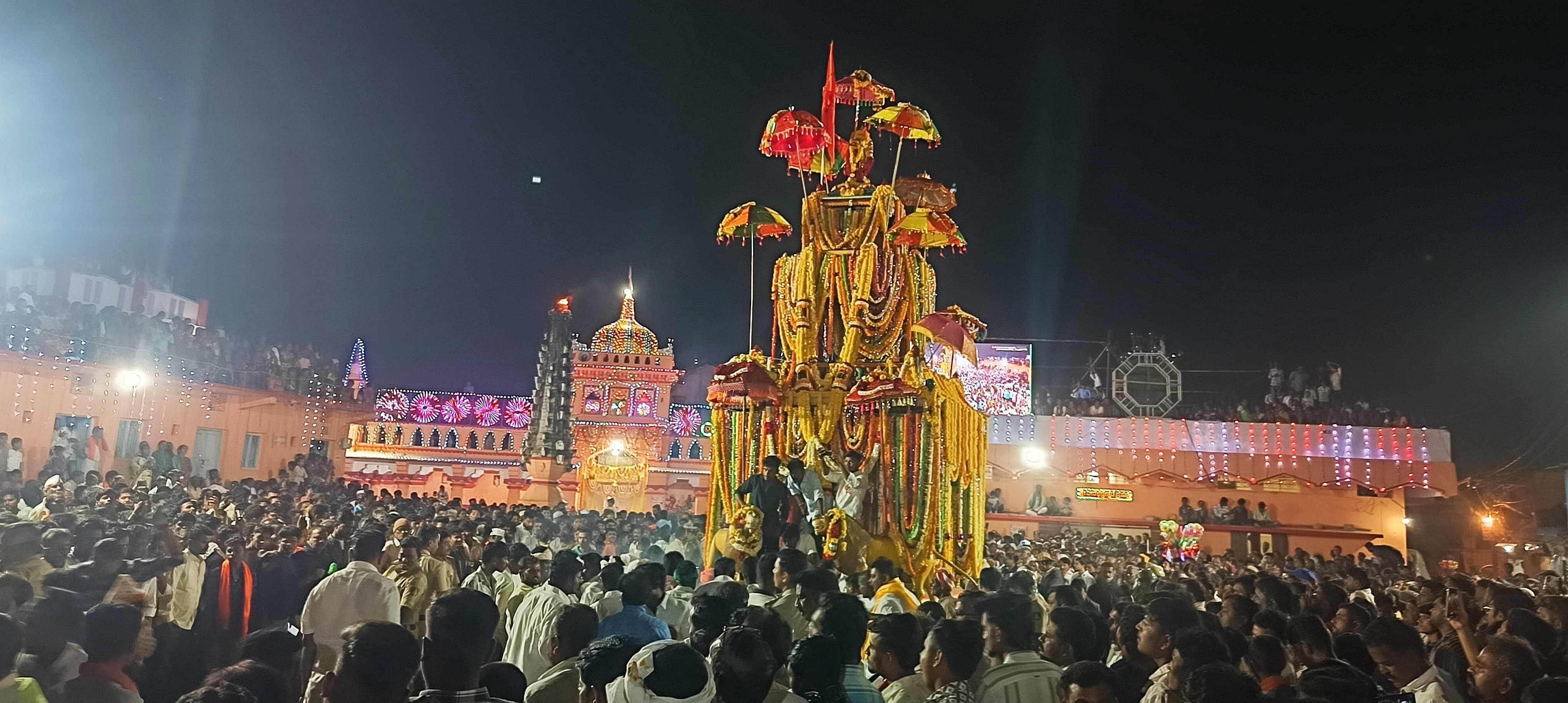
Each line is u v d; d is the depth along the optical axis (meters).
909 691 6.12
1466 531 37.28
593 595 9.34
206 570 9.84
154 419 29.23
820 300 17.12
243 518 16.00
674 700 4.79
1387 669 6.80
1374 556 24.42
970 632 5.74
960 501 17.09
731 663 4.80
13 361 24.67
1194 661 5.59
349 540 12.70
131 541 9.86
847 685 5.75
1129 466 34.31
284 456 35.53
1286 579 15.30
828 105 18.31
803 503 15.09
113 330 27.91
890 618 6.16
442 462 41.56
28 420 25.12
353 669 4.47
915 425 15.81
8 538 8.27
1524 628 7.82
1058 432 34.75
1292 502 33.84
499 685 5.40
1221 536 32.22
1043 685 5.91
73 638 5.72
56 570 8.12
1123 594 13.34
